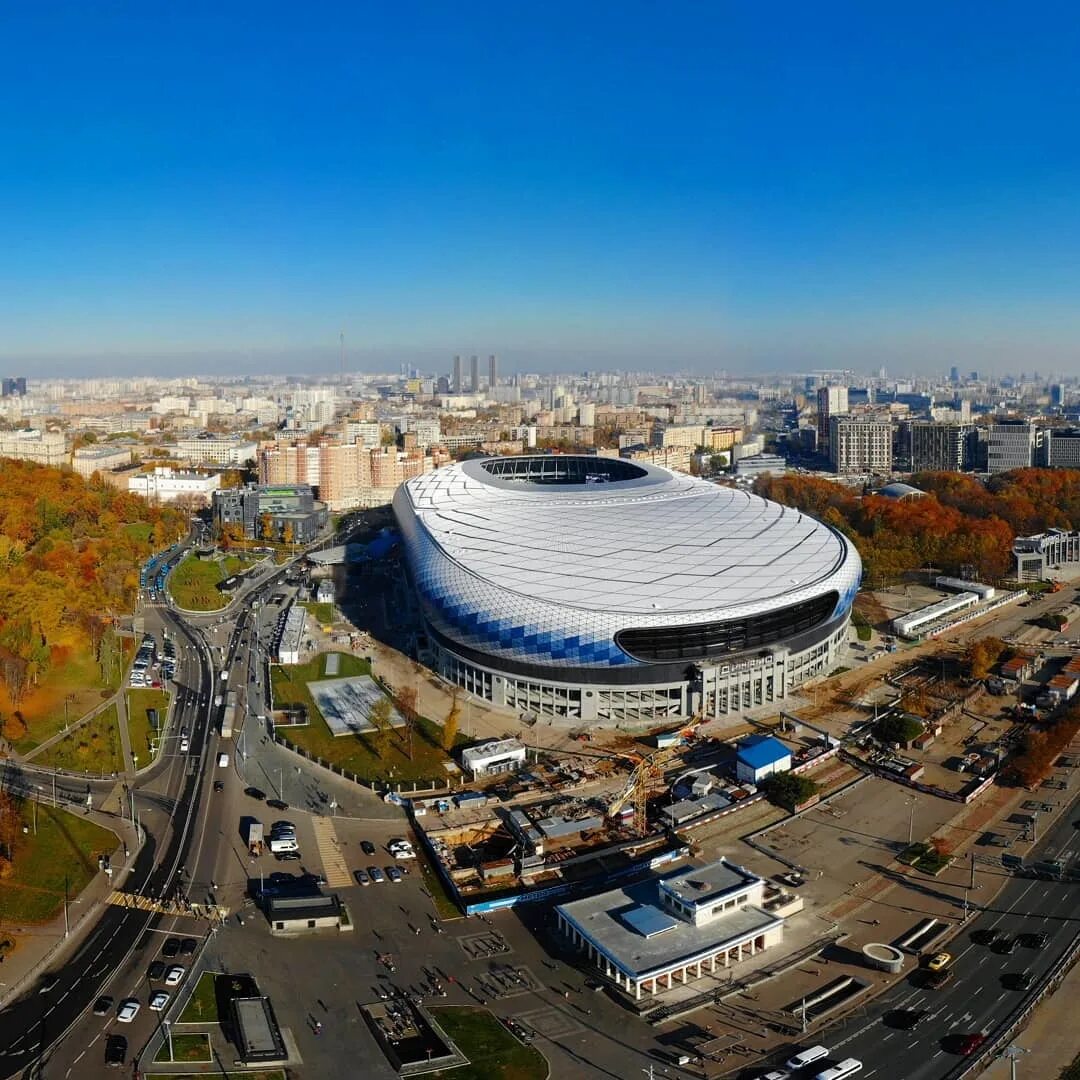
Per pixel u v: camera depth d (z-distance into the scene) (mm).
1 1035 169875
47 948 195125
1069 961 191125
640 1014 177000
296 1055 165625
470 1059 164875
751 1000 181000
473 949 197375
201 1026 172750
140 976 186875
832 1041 169250
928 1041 169000
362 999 181000
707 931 194625
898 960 189000
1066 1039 169875
